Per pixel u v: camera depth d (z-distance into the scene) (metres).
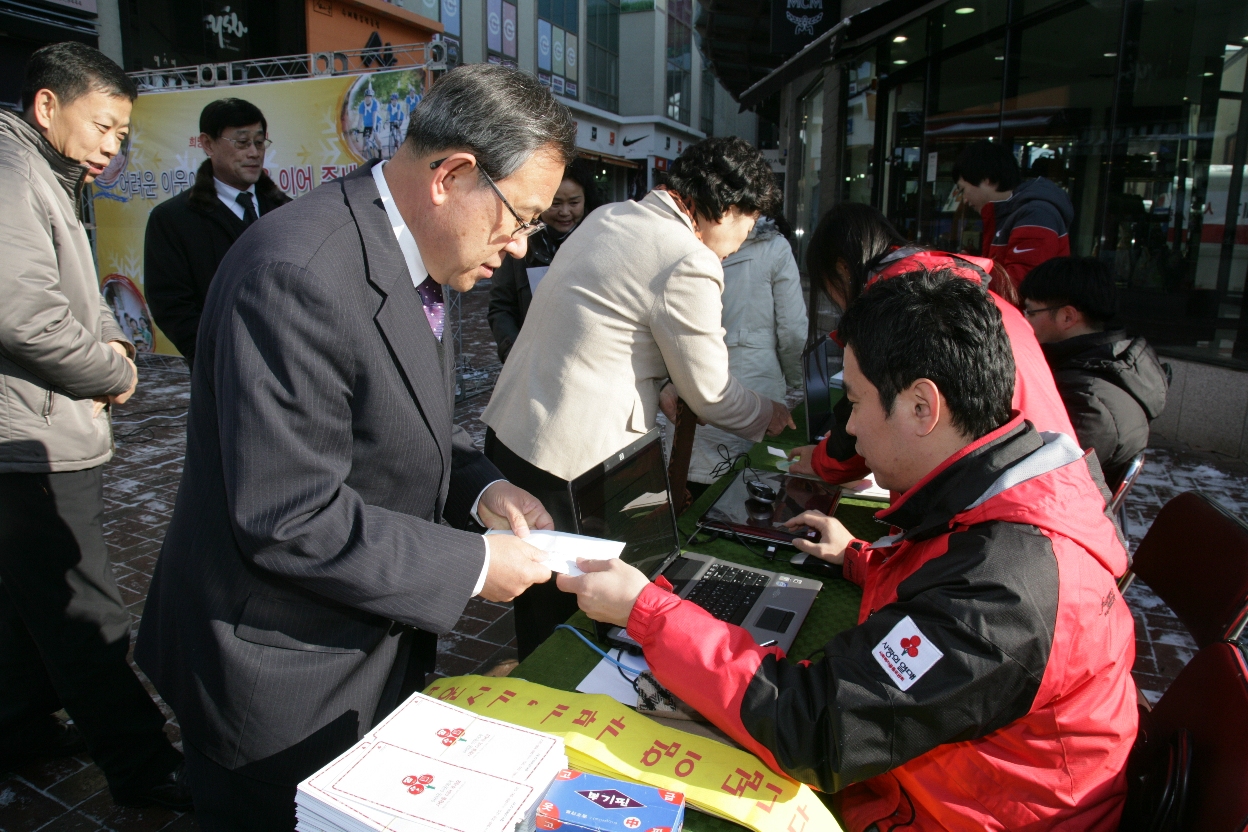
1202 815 1.04
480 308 12.84
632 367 2.03
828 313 5.41
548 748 1.02
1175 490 4.51
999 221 4.01
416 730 1.05
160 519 4.12
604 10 26.00
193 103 6.90
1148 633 3.08
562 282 2.04
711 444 2.90
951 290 1.14
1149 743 1.31
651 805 0.95
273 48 10.95
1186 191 5.46
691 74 31.11
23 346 1.77
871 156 9.57
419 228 1.16
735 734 1.09
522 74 1.15
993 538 1.03
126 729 2.07
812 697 1.04
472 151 1.09
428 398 1.19
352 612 1.21
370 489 1.20
